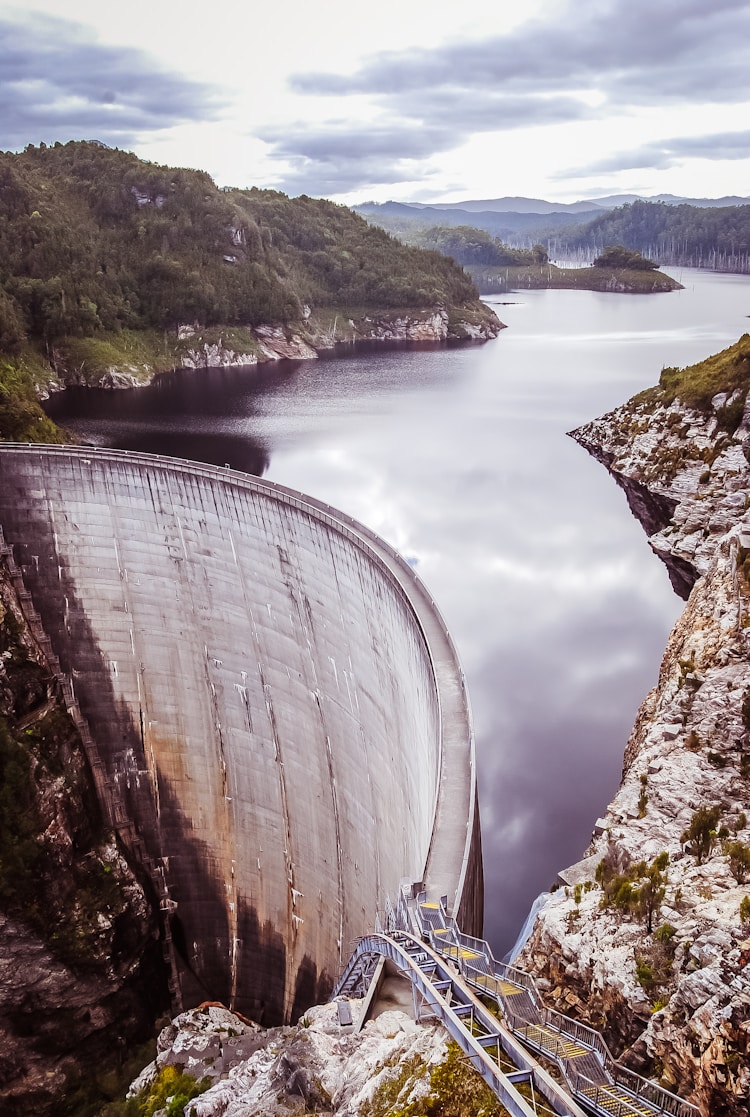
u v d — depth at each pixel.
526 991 24.38
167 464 83.50
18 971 75.38
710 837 37.16
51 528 86.25
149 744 87.06
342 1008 32.16
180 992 83.50
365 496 121.62
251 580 79.88
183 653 85.31
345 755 70.06
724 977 26.55
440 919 29.81
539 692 71.81
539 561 99.56
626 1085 21.66
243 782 83.00
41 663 85.38
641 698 71.50
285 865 79.88
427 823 40.91
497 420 170.38
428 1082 22.31
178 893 85.88
